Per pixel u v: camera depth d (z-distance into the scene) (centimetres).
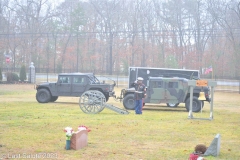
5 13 7325
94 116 1734
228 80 5106
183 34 5953
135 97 1895
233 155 980
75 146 1002
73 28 6538
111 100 2880
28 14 6981
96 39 6894
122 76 5475
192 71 2800
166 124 1518
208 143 1132
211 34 5572
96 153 969
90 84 2350
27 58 6738
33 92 3559
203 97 1866
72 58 6775
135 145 1084
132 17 6806
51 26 7044
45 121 1520
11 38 6906
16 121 1506
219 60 6081
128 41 6838
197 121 1648
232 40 5659
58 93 2409
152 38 6606
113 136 1214
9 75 5144
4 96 3052
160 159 924
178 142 1144
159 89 2086
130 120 1612
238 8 5388
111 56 6425
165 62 6062
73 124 1452
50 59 6875
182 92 2072
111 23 6981
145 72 2880
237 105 2688
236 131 1378
